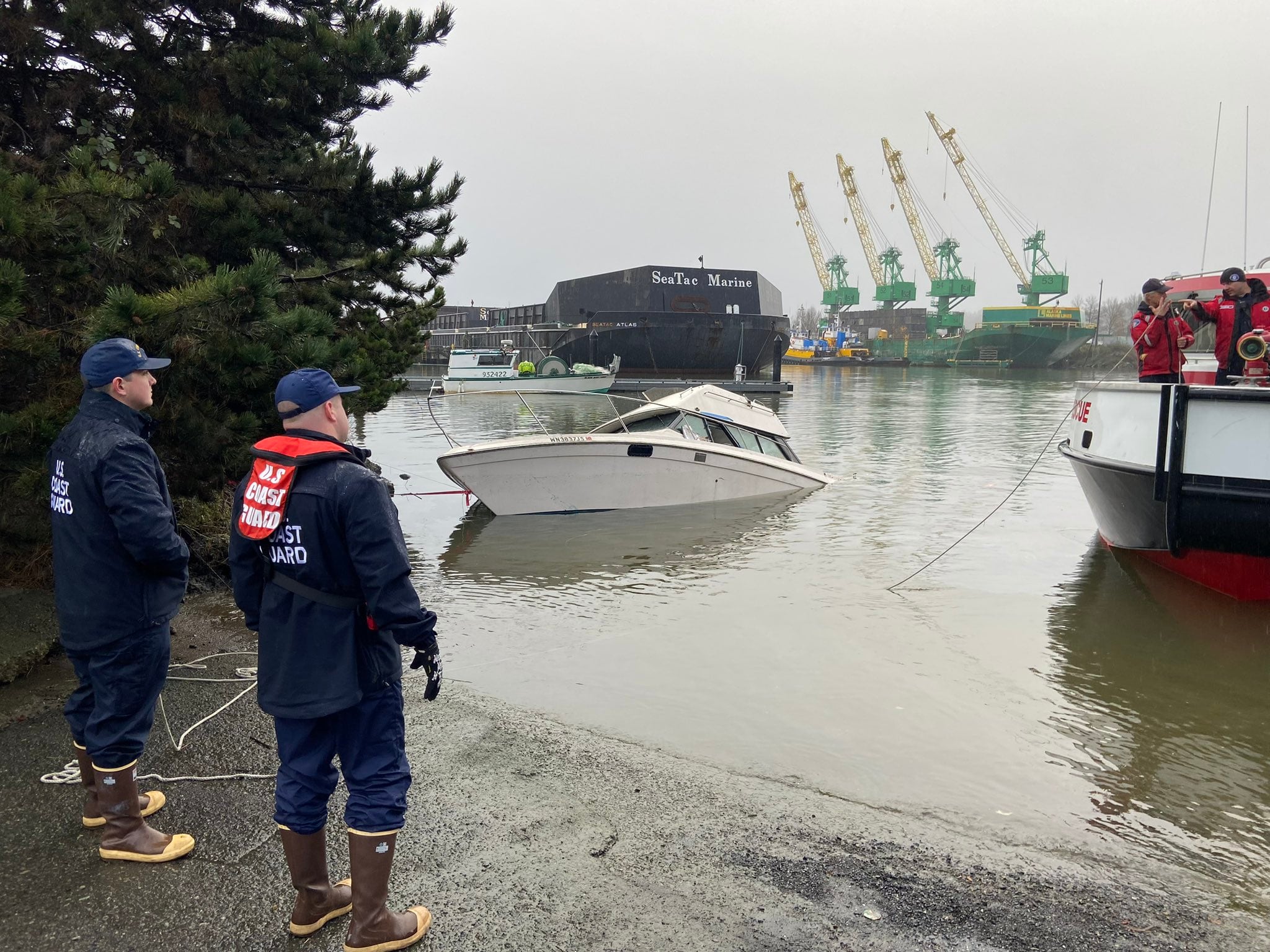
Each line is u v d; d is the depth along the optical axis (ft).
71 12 23.27
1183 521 26.00
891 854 11.58
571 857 11.03
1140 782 14.79
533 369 142.20
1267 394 24.32
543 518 40.52
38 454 17.17
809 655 21.27
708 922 9.73
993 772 15.07
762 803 12.98
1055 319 361.10
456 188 30.96
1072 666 20.67
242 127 26.21
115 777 10.32
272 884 10.12
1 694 15.39
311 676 8.51
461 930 9.43
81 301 20.58
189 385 20.30
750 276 164.04
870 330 598.34
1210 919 10.41
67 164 21.85
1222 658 21.26
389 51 28.30
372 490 8.35
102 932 9.16
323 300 31.07
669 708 17.70
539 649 21.56
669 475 42.75
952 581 28.89
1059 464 58.18
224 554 26.66
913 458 61.82
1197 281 32.81
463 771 13.58
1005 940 9.68
